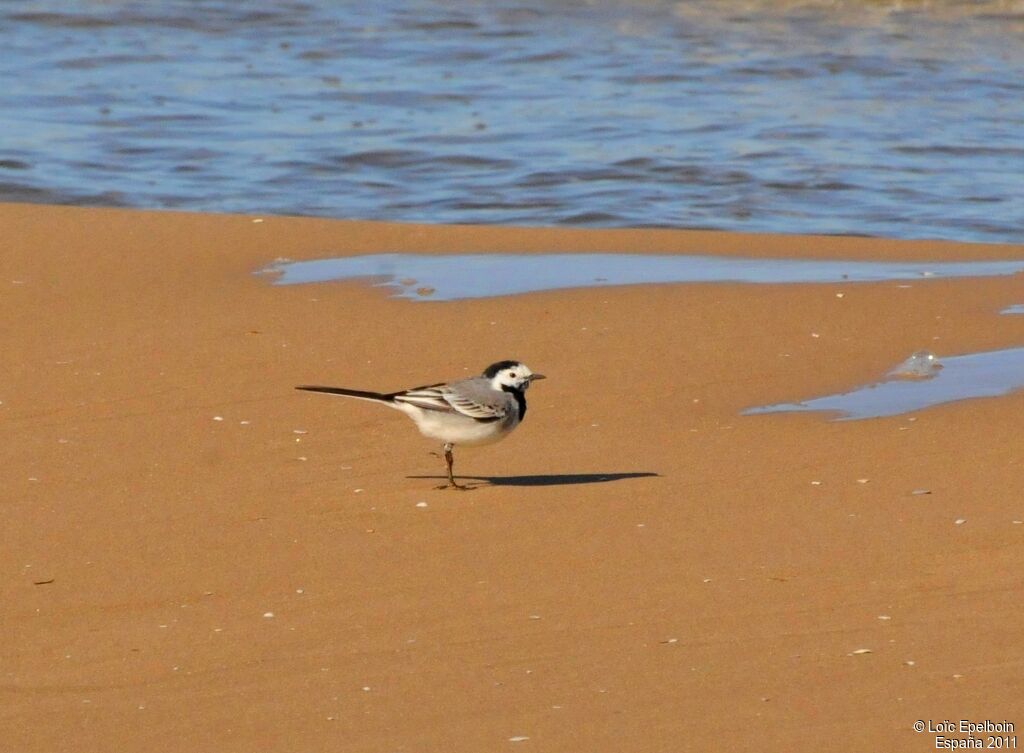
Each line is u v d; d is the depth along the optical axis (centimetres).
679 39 4522
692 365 1675
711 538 1191
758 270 2098
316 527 1240
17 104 3603
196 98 3738
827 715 902
